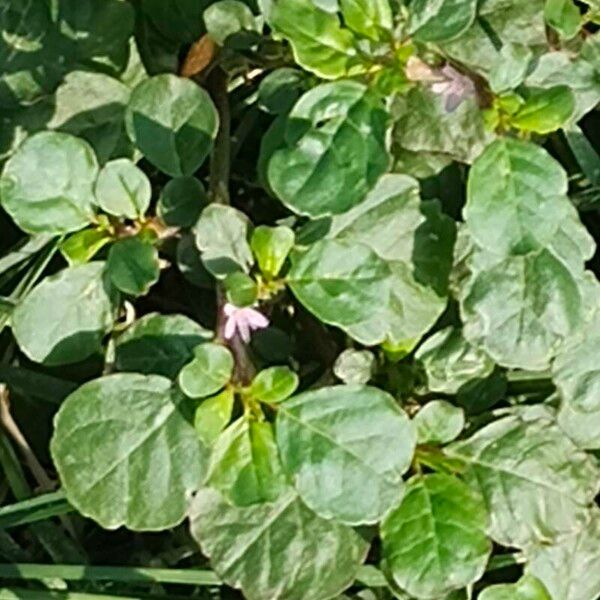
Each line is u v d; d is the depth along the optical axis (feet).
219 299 0.71
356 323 0.67
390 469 0.67
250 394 0.67
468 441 0.73
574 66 0.74
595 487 0.73
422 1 0.67
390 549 0.70
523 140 0.70
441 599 0.74
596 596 0.77
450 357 0.74
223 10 0.76
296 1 0.68
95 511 0.68
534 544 0.73
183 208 0.72
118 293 0.72
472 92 0.69
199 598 0.77
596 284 0.70
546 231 0.67
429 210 0.73
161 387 0.68
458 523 0.70
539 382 0.78
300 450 0.67
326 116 0.67
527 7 0.75
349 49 0.68
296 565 0.71
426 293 0.73
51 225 0.70
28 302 0.71
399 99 0.71
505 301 0.70
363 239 0.72
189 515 0.71
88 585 0.78
